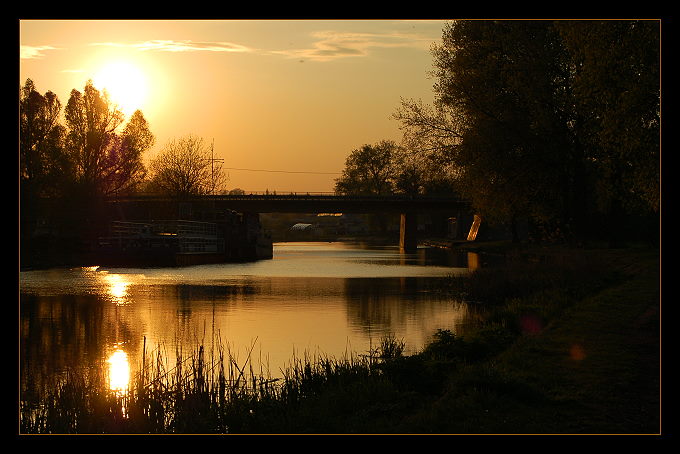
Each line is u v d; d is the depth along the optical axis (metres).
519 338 20.91
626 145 28.58
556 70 51.53
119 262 76.44
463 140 54.72
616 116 28.11
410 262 83.88
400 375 16.50
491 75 52.94
